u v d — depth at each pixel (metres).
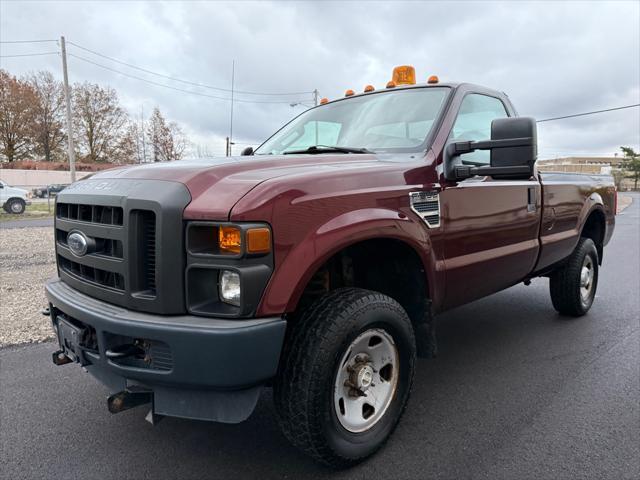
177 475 2.39
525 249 3.70
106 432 2.80
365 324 2.29
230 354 1.92
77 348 2.33
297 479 2.35
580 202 4.59
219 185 2.11
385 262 2.86
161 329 1.96
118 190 2.24
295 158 2.62
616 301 5.70
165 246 2.01
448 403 3.11
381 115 3.40
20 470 2.43
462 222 3.02
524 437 2.69
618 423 2.84
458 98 3.27
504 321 4.91
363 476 2.36
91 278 2.44
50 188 23.31
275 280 2.02
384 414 2.54
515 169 2.58
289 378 2.17
